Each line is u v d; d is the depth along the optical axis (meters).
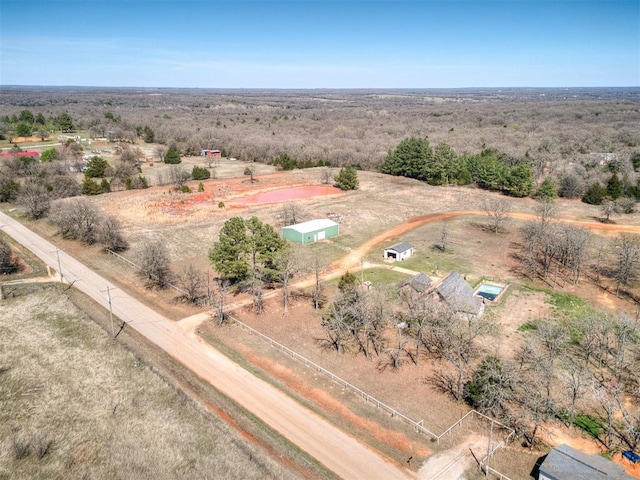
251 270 56.50
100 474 31.31
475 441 34.06
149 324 50.88
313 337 47.97
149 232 79.62
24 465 32.22
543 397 37.16
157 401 38.72
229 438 34.53
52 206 88.75
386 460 32.50
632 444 33.59
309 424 36.06
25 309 54.06
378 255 71.12
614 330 48.22
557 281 61.31
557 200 103.38
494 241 77.44
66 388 40.31
